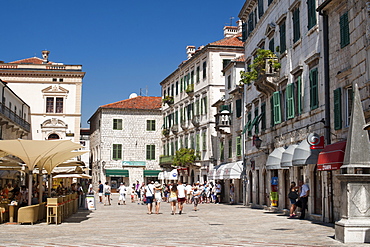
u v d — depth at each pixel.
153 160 73.19
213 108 53.34
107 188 42.00
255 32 37.69
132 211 32.34
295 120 27.03
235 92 43.44
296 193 24.91
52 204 21.41
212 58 53.94
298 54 27.00
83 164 34.25
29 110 62.88
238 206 39.03
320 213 23.42
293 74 27.39
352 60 19.12
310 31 24.67
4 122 46.50
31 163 21.70
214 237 15.82
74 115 63.75
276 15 31.55
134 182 72.12
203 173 54.94
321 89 23.19
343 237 13.91
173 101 67.69
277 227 19.58
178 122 65.12
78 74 63.91
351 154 14.07
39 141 20.56
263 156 34.25
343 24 20.25
